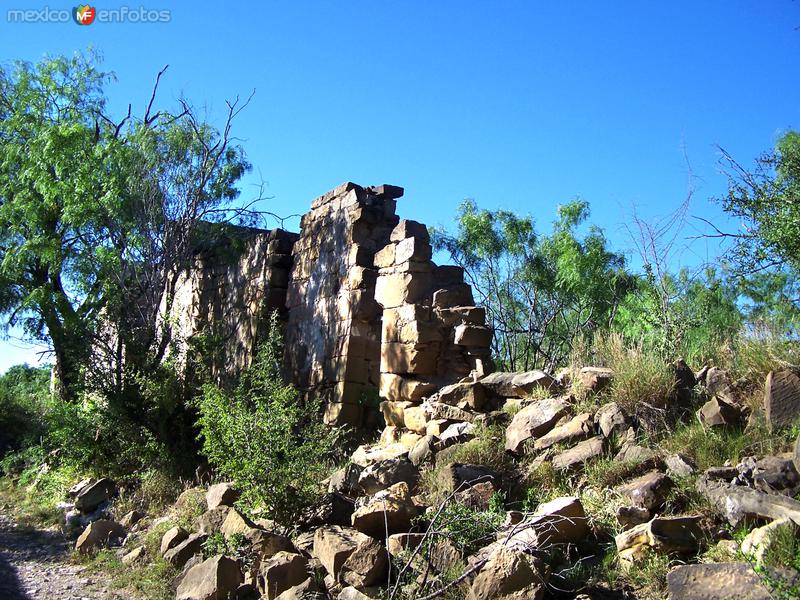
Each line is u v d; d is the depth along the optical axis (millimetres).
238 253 17359
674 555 5617
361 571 6500
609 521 6234
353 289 12852
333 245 13820
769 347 7215
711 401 6934
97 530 10250
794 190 10070
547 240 17875
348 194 13617
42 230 17594
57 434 13305
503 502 7020
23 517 12570
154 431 12984
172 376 13125
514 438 7934
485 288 18250
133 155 15984
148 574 8469
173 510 10594
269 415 8977
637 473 6590
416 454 8648
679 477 6293
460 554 6312
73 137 16375
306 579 6922
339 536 7156
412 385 10500
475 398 9211
